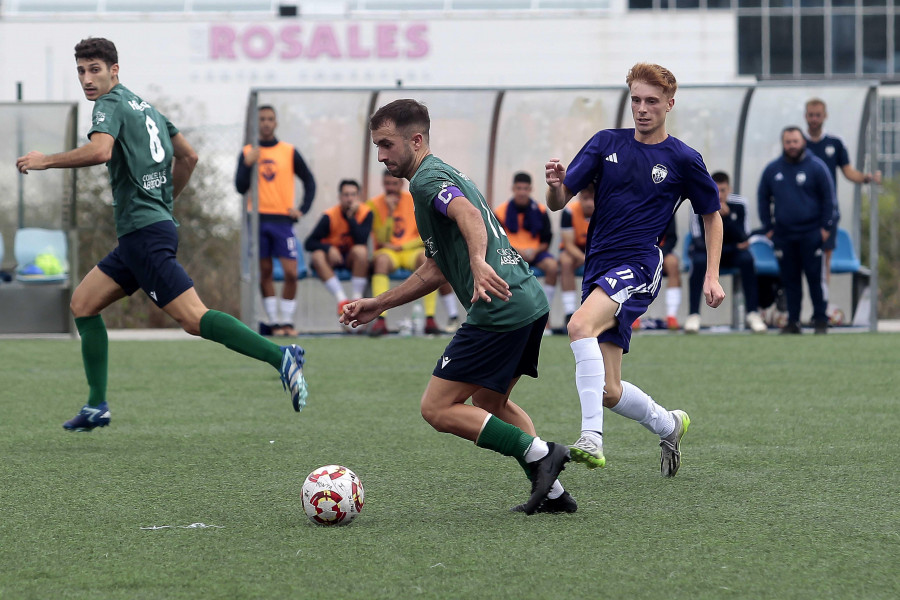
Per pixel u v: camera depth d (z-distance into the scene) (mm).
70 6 100125
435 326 39219
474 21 96625
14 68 96938
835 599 9180
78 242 43812
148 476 14703
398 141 12461
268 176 38625
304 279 40875
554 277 39344
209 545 10977
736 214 38812
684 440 17516
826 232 37812
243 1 101250
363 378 26359
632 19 97875
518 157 42062
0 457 16141
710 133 41781
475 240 11781
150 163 17047
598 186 14680
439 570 10031
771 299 41594
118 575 9922
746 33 99125
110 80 17359
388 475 14734
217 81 96250
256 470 15125
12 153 38562
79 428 17703
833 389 23859
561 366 28859
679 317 42031
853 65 99062
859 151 41875
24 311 38781
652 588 9469
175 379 26406
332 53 96000
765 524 11812
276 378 26547
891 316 49781
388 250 39188
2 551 10789
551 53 97562
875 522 11883
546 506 12398
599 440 13266
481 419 12242
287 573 9961
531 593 9328
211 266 45844
